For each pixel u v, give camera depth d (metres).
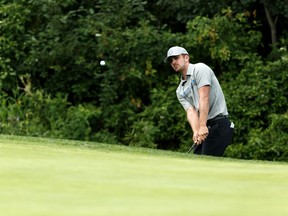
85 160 18.69
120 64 42.78
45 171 16.39
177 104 41.81
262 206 12.83
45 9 43.03
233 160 22.69
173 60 29.75
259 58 42.28
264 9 44.53
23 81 42.94
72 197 13.46
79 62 42.59
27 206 12.61
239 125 40.94
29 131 40.75
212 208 12.49
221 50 41.66
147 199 13.34
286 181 15.98
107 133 41.84
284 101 41.25
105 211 12.19
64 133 41.09
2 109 41.59
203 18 42.28
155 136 41.66
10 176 15.62
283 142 40.03
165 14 44.72
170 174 16.53
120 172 16.58
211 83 29.44
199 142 29.16
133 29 42.97
